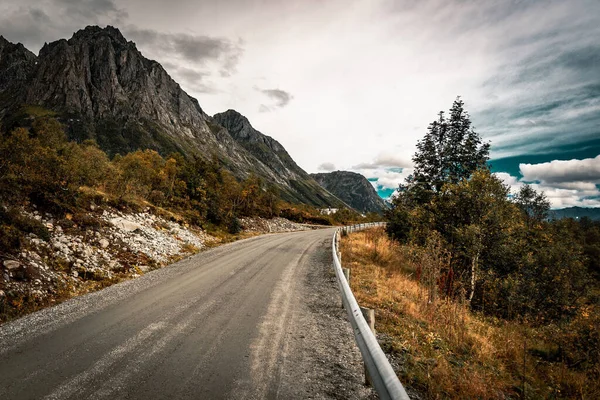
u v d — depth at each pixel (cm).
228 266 1118
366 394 338
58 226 1028
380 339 521
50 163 1162
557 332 819
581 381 557
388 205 2788
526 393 446
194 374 353
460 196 1494
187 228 1994
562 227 2523
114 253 1042
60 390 305
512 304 1338
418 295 909
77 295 696
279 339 480
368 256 1609
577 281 1602
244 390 326
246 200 4238
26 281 655
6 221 805
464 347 571
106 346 417
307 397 322
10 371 339
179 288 769
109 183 1773
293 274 1045
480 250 1321
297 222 5944
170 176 2745
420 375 402
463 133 2325
